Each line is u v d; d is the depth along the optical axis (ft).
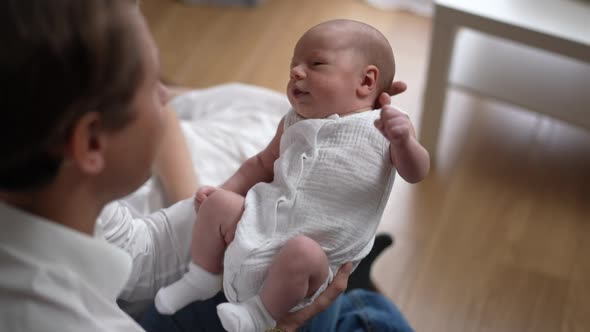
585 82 6.45
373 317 3.92
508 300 5.74
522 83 6.43
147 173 2.24
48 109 1.73
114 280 2.29
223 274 3.11
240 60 7.99
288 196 2.92
